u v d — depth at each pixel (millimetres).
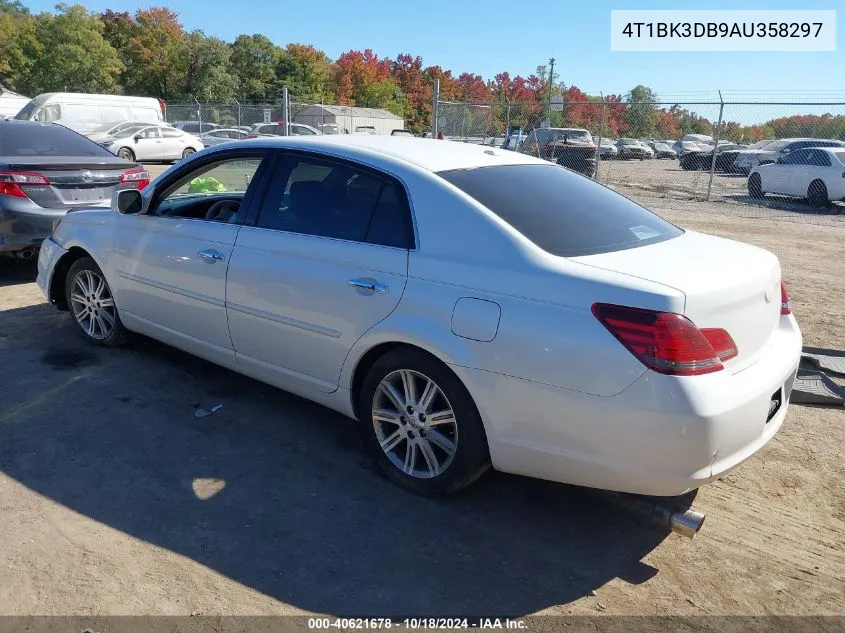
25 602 2611
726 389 2682
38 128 7602
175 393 4492
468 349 3023
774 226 12953
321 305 3543
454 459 3227
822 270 9062
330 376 3633
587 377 2744
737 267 3043
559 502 3422
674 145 24500
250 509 3271
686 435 2615
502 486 3551
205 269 4125
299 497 3387
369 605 2678
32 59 52438
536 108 19453
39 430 3936
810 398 4562
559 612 2680
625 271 2854
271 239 3809
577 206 3521
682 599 2773
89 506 3240
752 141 22484
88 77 53219
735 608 2729
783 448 3988
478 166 3617
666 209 15000
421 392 3344
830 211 15242
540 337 2838
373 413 3500
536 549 3061
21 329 5590
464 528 3189
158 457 3703
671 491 2736
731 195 17875
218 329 4152
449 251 3166
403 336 3215
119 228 4770
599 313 2738
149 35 57719
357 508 3312
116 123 24156
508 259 3008
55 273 5445
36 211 6586
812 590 2840
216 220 4199
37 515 3148
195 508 3260
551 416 2861
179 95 58406
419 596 2740
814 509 3406
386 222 3414
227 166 4285
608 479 2820
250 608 2635
